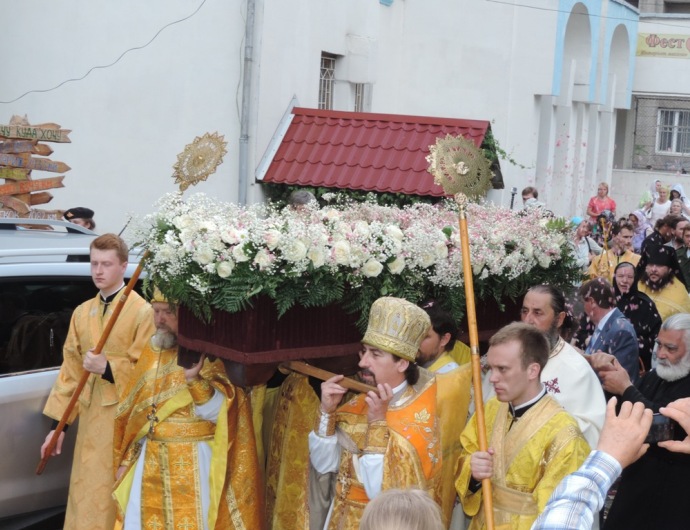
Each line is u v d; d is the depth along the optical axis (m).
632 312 8.33
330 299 4.94
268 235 4.72
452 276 5.42
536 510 4.35
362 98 16.33
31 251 6.31
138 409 5.43
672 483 4.81
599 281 7.08
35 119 12.66
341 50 15.06
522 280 6.11
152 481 5.38
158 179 12.73
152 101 12.65
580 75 22.25
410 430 4.55
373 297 5.16
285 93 13.73
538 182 20.92
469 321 4.73
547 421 4.38
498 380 4.39
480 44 18.45
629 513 4.91
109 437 5.93
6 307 6.14
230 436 5.31
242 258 4.71
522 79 18.61
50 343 6.32
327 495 5.31
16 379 6.08
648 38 28.08
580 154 22.98
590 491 2.69
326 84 15.18
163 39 12.59
